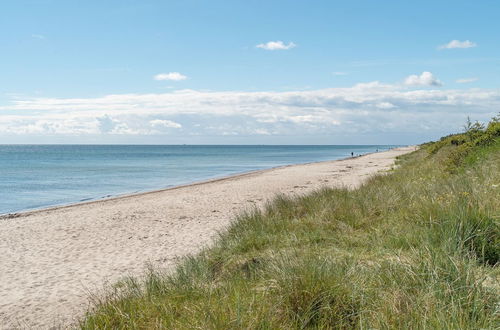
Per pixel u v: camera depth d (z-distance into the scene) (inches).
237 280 211.9
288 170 1503.4
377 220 318.7
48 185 1205.7
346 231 300.8
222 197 769.6
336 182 914.1
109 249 409.7
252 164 2434.8
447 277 159.9
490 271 182.9
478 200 268.7
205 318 155.9
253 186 946.1
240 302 168.7
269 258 237.1
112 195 967.6
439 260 175.6
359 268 193.2
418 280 165.8
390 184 518.3
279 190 843.4
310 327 151.6
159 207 673.6
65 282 307.4
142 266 337.1
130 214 616.1
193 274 240.7
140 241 438.6
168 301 191.5
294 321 154.9
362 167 1482.5
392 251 226.8
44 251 412.8
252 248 296.2
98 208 688.4
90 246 426.6
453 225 224.7
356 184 813.2
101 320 175.3
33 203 861.8
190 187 988.6
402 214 311.7
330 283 165.6
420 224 274.5
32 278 322.3
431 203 300.2
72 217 607.8
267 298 170.7
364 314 149.6
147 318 173.0
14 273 338.3
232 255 283.7
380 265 197.5
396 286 165.2
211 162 2726.4
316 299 159.8
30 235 492.7
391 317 143.3
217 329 146.5
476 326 129.3
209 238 431.8
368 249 249.1
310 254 221.6
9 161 2940.5
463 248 205.9
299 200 450.3
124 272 323.3
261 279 202.7
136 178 1437.0
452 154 707.4
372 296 161.2
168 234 467.8
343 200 394.6
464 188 345.4
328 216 343.6
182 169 1951.3
